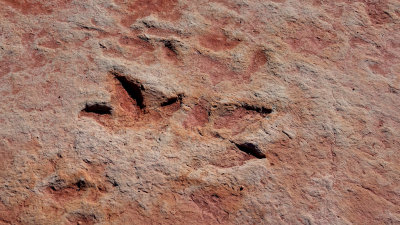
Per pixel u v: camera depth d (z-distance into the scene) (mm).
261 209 1307
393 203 1363
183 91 1557
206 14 1839
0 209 1233
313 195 1349
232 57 1688
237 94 1568
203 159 1396
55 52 1613
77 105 1472
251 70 1653
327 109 1559
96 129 1428
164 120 1486
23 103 1453
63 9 1771
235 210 1300
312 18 1886
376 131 1525
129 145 1397
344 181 1389
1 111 1424
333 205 1335
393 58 1781
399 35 1881
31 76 1529
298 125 1505
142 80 1566
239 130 1484
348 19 1911
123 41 1691
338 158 1438
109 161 1354
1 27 1666
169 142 1422
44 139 1377
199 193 1324
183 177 1348
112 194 1294
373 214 1332
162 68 1620
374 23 1920
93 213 1253
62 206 1260
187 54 1678
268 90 1589
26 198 1260
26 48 1611
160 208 1281
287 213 1306
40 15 1733
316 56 1732
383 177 1413
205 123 1493
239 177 1366
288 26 1835
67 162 1337
